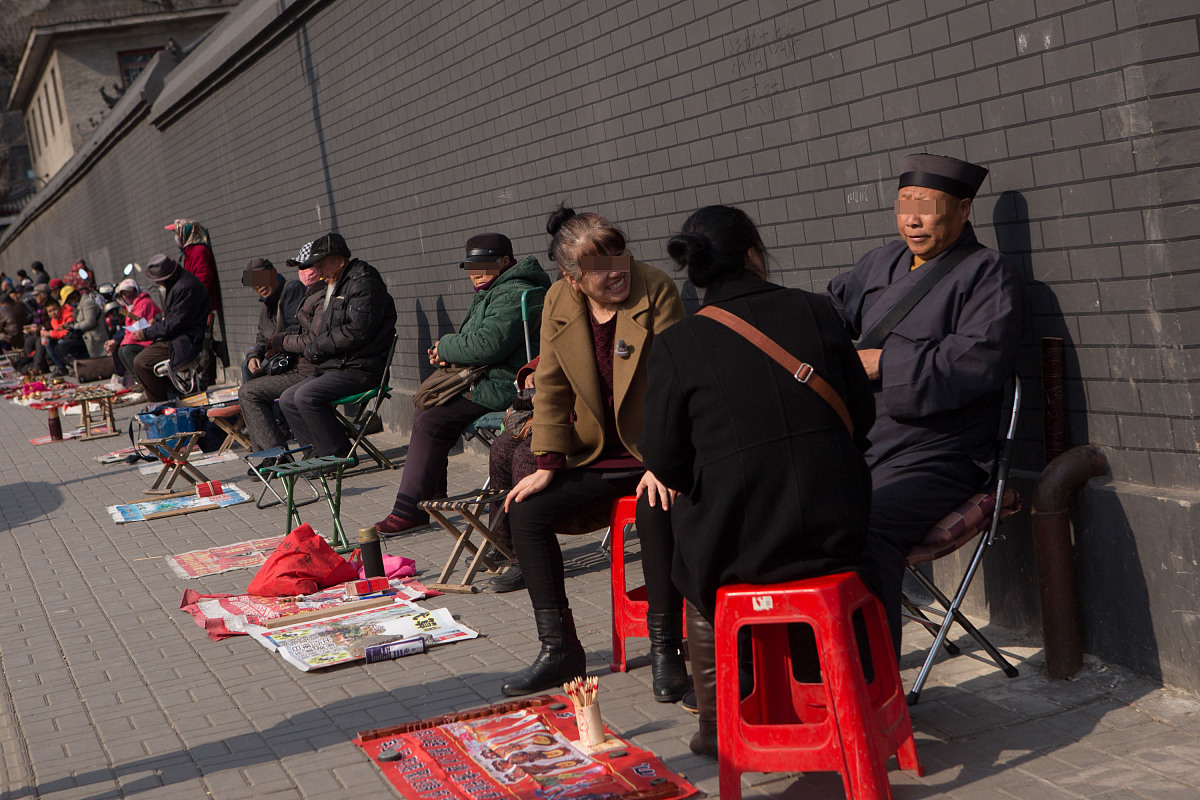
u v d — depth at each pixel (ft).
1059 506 12.36
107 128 72.90
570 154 22.98
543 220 24.40
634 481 13.73
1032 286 13.20
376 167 33.09
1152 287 11.69
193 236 48.06
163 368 39.29
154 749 12.71
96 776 12.06
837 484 9.91
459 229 28.48
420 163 30.12
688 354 10.21
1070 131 12.35
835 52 15.67
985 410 12.67
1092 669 12.46
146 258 70.44
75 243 100.58
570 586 17.94
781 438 9.91
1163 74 11.29
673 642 13.01
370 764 11.59
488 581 18.44
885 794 9.62
